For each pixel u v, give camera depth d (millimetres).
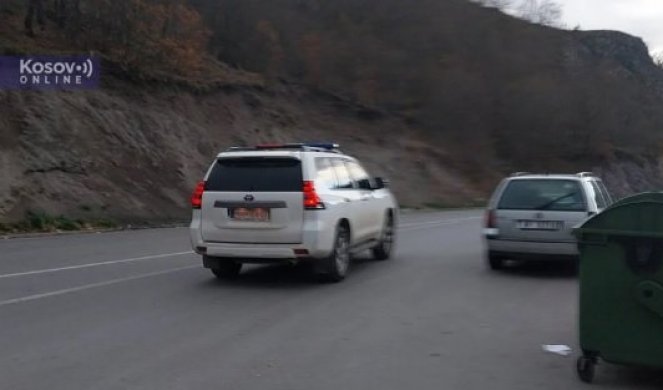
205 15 41906
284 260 11109
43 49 28203
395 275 12656
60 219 22266
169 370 6734
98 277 11930
